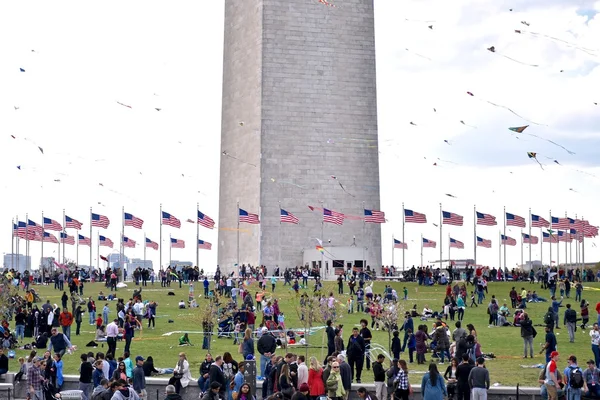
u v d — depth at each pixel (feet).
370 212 383.24
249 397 128.36
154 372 174.29
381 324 233.96
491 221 362.12
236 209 449.48
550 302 302.86
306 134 433.48
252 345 162.71
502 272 397.60
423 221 366.43
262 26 431.84
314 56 435.53
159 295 320.70
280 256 427.33
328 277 413.80
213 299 223.51
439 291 331.98
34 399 148.97
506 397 153.99
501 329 238.89
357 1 440.45
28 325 230.89
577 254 435.53
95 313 258.78
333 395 139.95
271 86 431.43
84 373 152.97
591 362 148.97
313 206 431.84
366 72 440.45
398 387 140.46
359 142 437.99
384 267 426.10
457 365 146.92
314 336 224.74
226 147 463.83
